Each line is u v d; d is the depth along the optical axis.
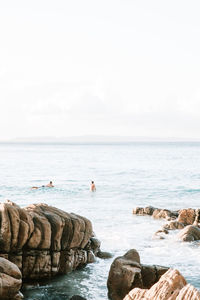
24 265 15.91
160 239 24.31
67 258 17.59
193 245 22.94
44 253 16.41
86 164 101.44
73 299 14.68
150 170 82.38
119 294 15.45
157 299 10.46
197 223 27.34
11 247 15.41
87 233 18.66
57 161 114.50
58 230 16.77
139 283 15.38
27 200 41.53
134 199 42.47
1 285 12.87
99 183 57.72
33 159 125.06
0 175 69.75
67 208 36.38
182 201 41.38
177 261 20.19
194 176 69.06
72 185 54.94
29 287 15.95
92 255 19.72
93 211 34.75
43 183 57.62
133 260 17.00
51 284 16.53
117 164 102.06
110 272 15.99
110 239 24.55
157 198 43.38
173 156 151.75
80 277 17.52
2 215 15.17
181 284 10.94
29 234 15.77
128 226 28.39
